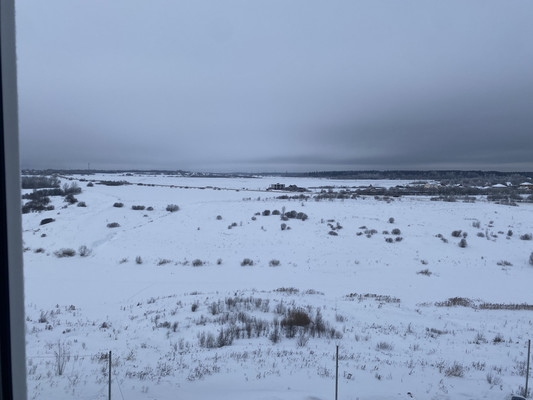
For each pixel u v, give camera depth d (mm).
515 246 36031
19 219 1525
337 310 16844
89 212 45281
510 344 13336
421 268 29344
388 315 16750
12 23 1495
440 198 64562
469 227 42781
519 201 63969
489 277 27469
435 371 10094
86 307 18938
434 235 39031
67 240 34688
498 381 9391
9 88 1483
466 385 9070
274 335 12703
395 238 37625
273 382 8859
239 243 35656
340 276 27156
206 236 37594
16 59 1519
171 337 12992
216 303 17281
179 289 23266
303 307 16672
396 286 25000
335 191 78500
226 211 48281
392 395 8211
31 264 28094
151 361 10406
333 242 36000
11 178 1488
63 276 25406
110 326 14688
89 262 29203
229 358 10641
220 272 27609
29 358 10398
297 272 27922
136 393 7926
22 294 1541
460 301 20641
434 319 16641
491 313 17953
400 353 11922
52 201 50500
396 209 51188
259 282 25328
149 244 34656
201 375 9195
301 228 40438
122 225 40938
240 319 14734
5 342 1493
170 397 7820
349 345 12391
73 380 8492
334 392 8320
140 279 25422
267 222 42719
